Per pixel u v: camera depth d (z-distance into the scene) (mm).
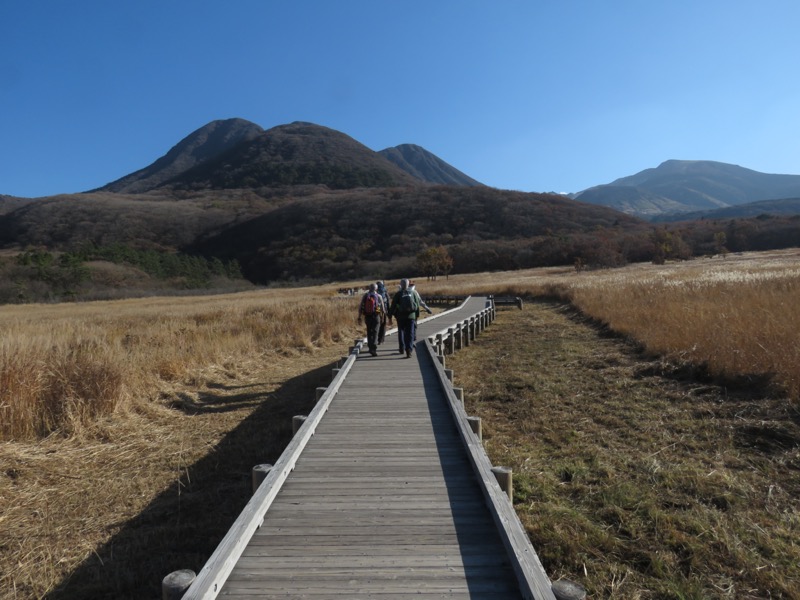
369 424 6020
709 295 15469
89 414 7113
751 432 6152
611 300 18406
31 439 6395
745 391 7496
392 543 3283
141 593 3631
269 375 11172
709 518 4406
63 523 4684
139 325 17344
